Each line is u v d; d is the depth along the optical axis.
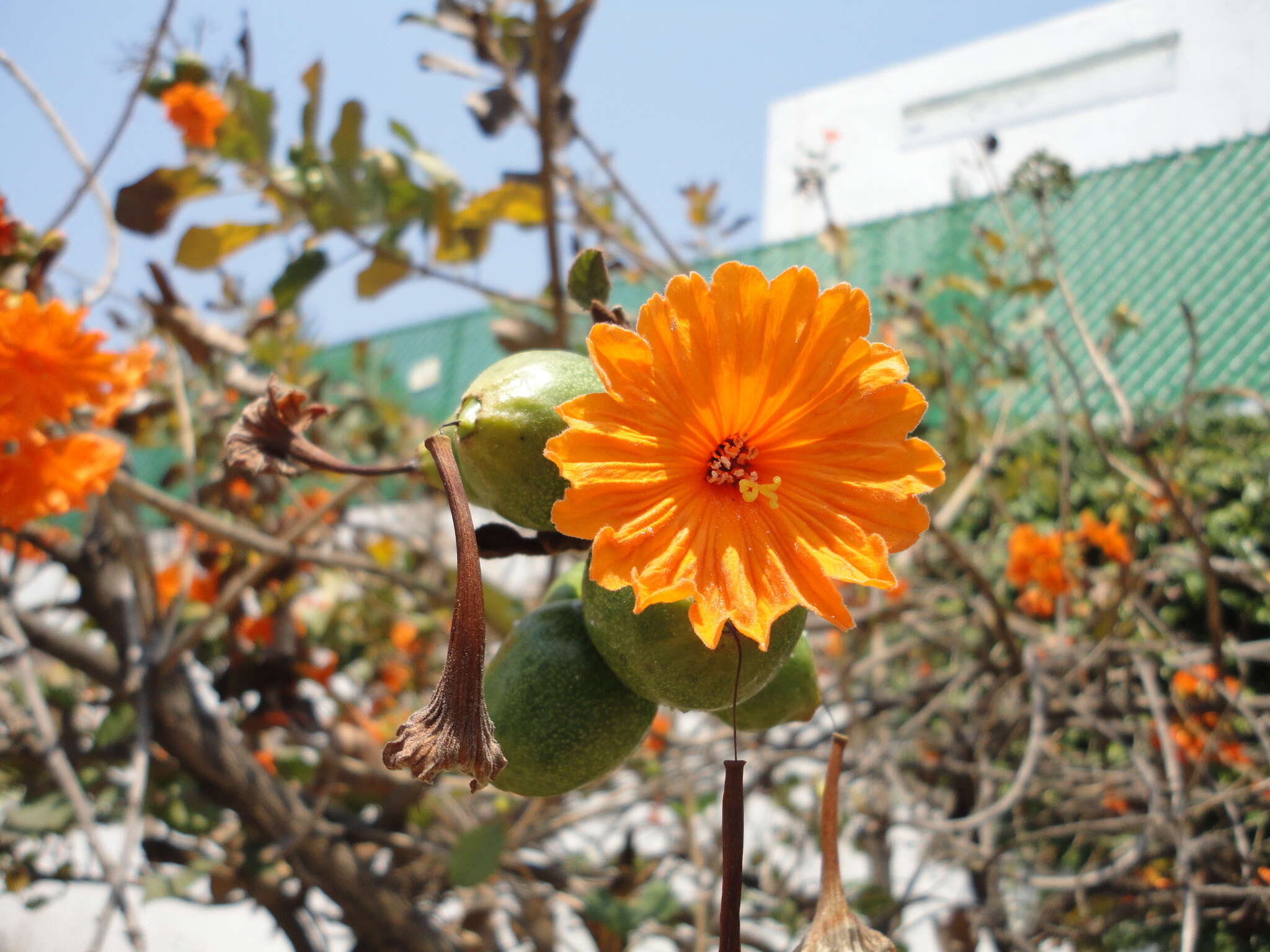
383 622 4.52
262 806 2.72
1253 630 4.93
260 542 2.32
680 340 1.00
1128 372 5.91
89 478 1.87
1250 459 5.26
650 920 3.03
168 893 2.88
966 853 3.40
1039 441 5.50
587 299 1.24
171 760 3.11
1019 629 3.84
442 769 0.81
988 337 4.21
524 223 2.84
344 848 2.85
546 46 2.34
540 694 1.12
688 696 1.01
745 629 0.92
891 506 1.01
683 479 1.01
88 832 2.23
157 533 4.89
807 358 1.04
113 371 1.83
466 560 0.85
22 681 2.59
